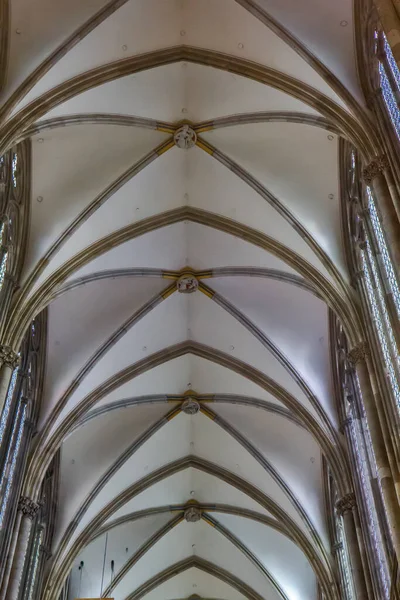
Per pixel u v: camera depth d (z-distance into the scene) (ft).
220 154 76.23
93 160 75.20
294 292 84.33
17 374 77.77
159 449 103.96
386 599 64.59
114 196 77.36
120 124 72.13
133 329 89.45
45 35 62.34
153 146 75.87
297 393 87.86
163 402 98.63
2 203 68.59
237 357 92.53
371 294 66.59
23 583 79.56
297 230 75.87
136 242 81.97
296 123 70.74
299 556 109.40
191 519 112.98
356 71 60.64
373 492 66.90
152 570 118.11
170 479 108.68
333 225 73.87
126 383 93.45
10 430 73.61
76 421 87.81
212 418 100.48
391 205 51.70
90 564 111.65
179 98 72.59
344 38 61.36
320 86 62.75
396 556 54.70
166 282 87.45
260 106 70.69
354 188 68.59
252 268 83.76
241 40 66.23
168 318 90.63
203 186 79.51
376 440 59.31
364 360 64.80
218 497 111.04
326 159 73.05
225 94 71.41
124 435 100.17
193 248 84.99
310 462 96.48
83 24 63.21
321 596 103.65
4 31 60.80
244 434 100.63
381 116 56.54
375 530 69.05
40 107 62.90
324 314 84.28
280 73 65.62
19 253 72.13
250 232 80.18
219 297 88.12
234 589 121.39
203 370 96.32
